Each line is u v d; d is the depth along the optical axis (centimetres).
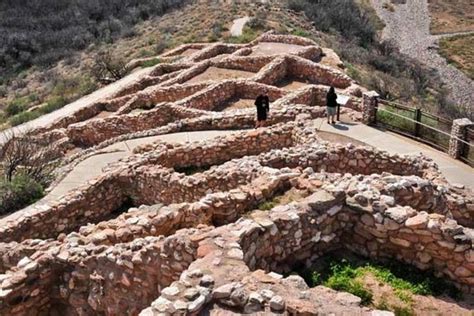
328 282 781
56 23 6078
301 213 816
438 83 5197
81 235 941
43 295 847
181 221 963
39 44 5544
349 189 870
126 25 5891
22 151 1895
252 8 5322
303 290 653
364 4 8075
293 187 1009
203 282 641
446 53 6262
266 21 4772
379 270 807
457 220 1091
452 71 5734
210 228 799
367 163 1370
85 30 5856
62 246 874
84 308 843
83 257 836
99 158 1838
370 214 823
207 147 1577
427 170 1314
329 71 2838
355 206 836
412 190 951
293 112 1970
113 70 3916
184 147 1561
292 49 3438
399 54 5912
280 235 795
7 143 2000
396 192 931
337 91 2459
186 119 2150
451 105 3925
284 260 808
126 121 2430
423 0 8288
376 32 6694
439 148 1727
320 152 1341
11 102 4019
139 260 780
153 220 924
